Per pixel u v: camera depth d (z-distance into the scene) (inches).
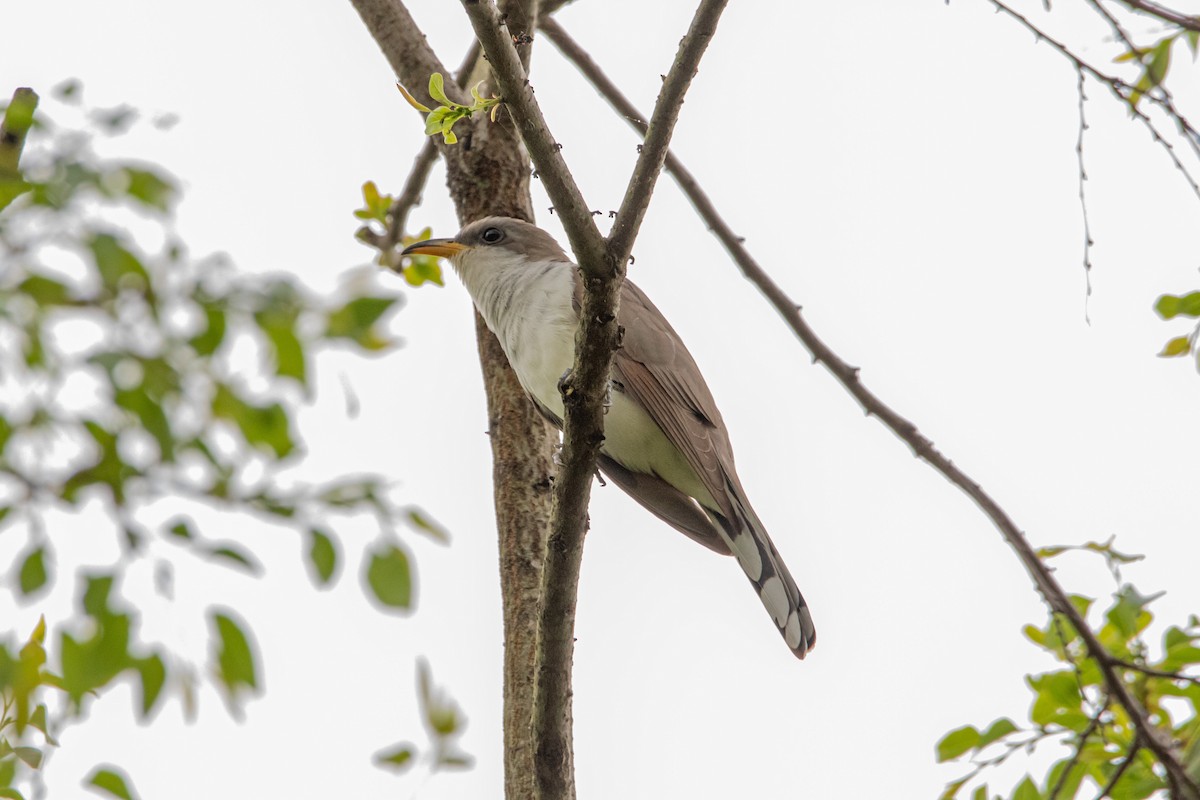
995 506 399.5
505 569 399.2
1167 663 354.6
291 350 187.2
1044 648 376.8
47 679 216.4
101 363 180.1
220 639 172.9
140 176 187.2
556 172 278.7
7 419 178.1
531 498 411.5
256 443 187.8
